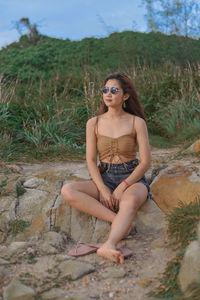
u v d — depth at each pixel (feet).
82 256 8.77
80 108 21.16
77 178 11.71
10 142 16.37
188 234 8.47
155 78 26.17
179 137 18.90
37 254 8.91
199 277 6.73
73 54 45.93
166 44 40.19
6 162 14.39
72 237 9.91
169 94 24.17
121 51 42.16
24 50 49.24
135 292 7.19
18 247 9.09
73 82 27.63
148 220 9.98
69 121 19.27
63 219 10.27
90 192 10.08
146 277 7.68
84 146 17.03
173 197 10.61
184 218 8.87
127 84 10.46
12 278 7.75
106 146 10.36
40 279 7.70
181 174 11.44
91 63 42.63
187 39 39.09
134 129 10.32
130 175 10.04
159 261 8.23
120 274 7.77
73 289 7.36
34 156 15.53
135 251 8.86
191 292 6.59
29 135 17.76
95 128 10.63
